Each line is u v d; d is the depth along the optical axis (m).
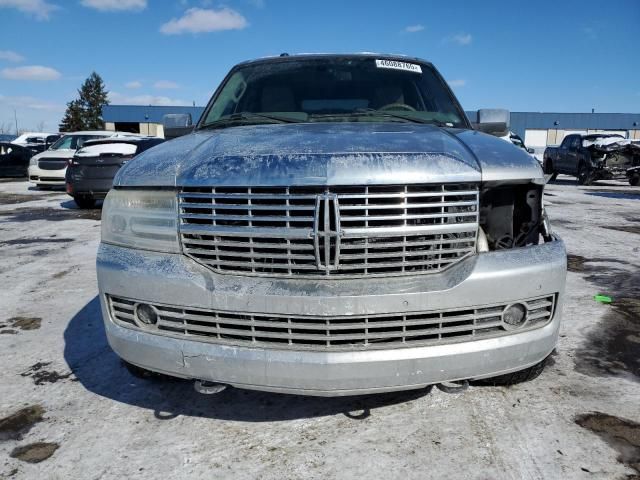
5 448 2.26
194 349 2.06
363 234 1.95
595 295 4.28
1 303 4.27
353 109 3.24
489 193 2.29
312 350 1.97
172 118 3.88
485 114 3.50
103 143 10.12
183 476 2.05
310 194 1.96
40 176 14.02
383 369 1.96
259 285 1.99
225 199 2.05
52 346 3.35
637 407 2.51
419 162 2.03
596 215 9.17
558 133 50.09
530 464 2.09
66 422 2.45
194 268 2.08
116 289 2.20
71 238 7.28
